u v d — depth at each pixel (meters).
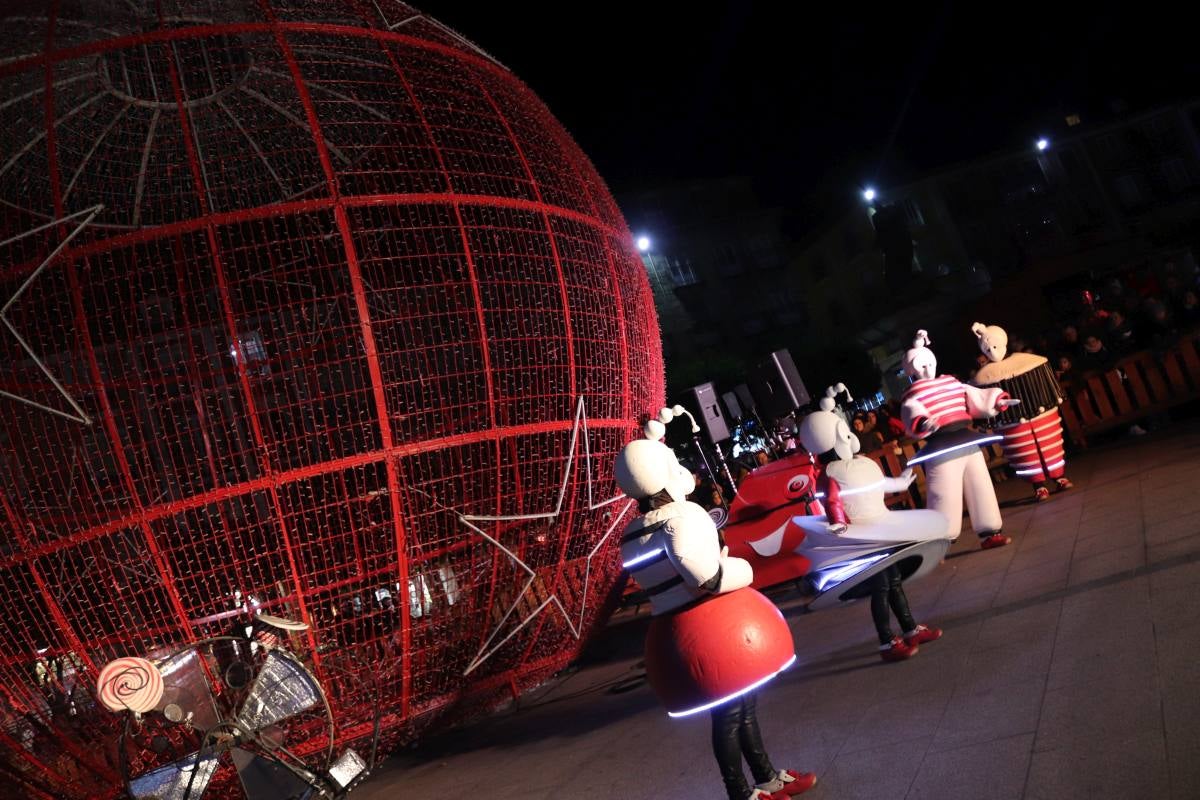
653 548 3.98
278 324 5.44
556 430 6.37
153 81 6.24
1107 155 38.28
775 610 4.04
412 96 6.34
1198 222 37.62
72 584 5.32
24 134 5.78
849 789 3.64
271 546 5.64
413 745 6.88
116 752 5.59
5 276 5.25
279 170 6.52
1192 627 3.95
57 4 5.97
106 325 5.28
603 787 4.76
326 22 6.45
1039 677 4.08
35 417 5.23
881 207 34.78
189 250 5.47
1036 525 7.72
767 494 8.19
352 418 5.75
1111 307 14.28
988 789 3.20
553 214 6.67
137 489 5.36
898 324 34.06
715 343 37.94
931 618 5.91
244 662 5.09
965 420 7.52
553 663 7.46
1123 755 3.07
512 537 6.39
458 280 6.02
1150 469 8.15
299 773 4.98
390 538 5.81
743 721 3.85
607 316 6.91
